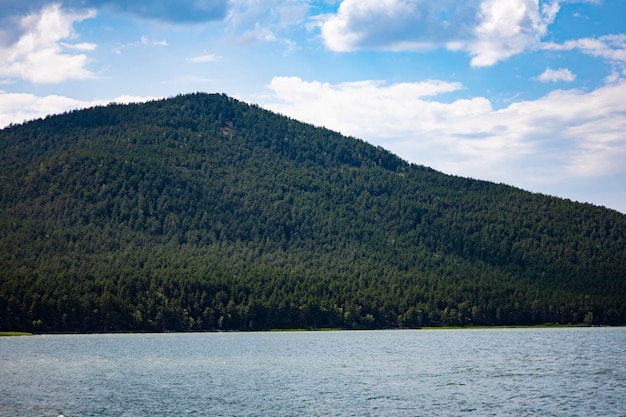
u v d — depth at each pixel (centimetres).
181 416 8650
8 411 9025
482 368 13725
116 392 10531
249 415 8706
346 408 9131
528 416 8581
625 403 9412
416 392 10469
